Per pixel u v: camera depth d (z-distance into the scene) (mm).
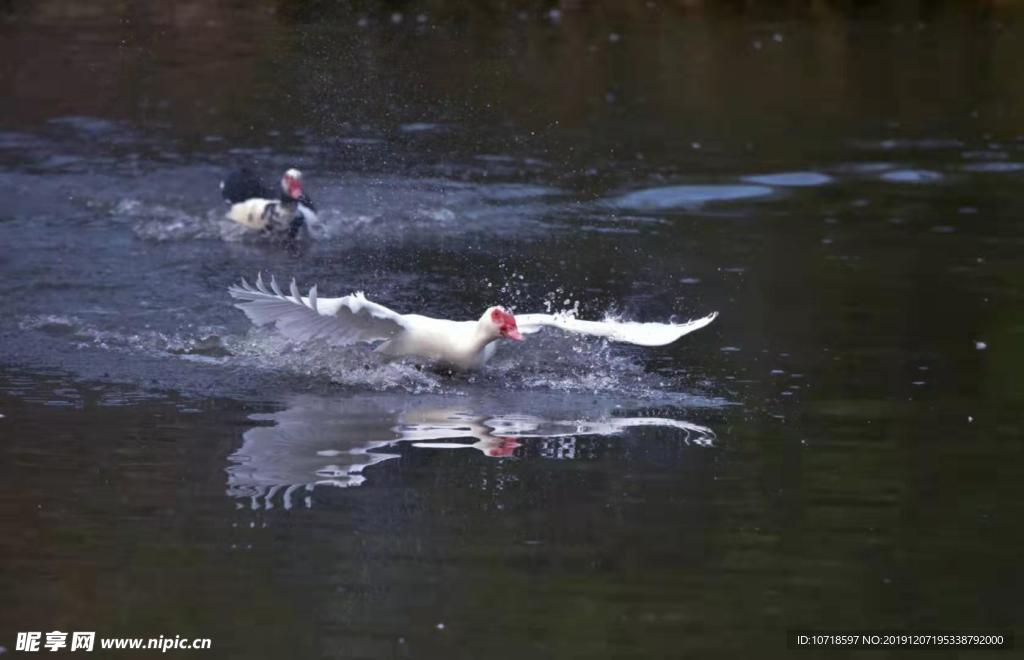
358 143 54000
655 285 37938
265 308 28453
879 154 53438
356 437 26844
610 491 24188
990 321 34406
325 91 55781
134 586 20359
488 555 21578
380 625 19172
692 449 26359
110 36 65375
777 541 22094
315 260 40438
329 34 57562
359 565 21125
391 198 47281
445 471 25031
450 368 30719
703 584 20688
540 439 26938
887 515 23203
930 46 74938
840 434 27125
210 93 57281
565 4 80125
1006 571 21078
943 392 29516
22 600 19938
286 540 22000
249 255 40812
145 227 43719
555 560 21391
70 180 48781
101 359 31391
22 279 37500
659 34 75750
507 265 39938
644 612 19703
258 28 59031
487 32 67375
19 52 62781
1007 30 79312
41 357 31359
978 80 66875
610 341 33469
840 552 21750
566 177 49969
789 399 29297
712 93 63281
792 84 65562
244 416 27969
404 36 60344
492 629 19219
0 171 49594
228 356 31844
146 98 57406
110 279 37844
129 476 24562
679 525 22750
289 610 19719
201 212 45719
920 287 37438
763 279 38500
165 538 22016
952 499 23859
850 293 36969
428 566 21125
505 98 59438
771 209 46219
